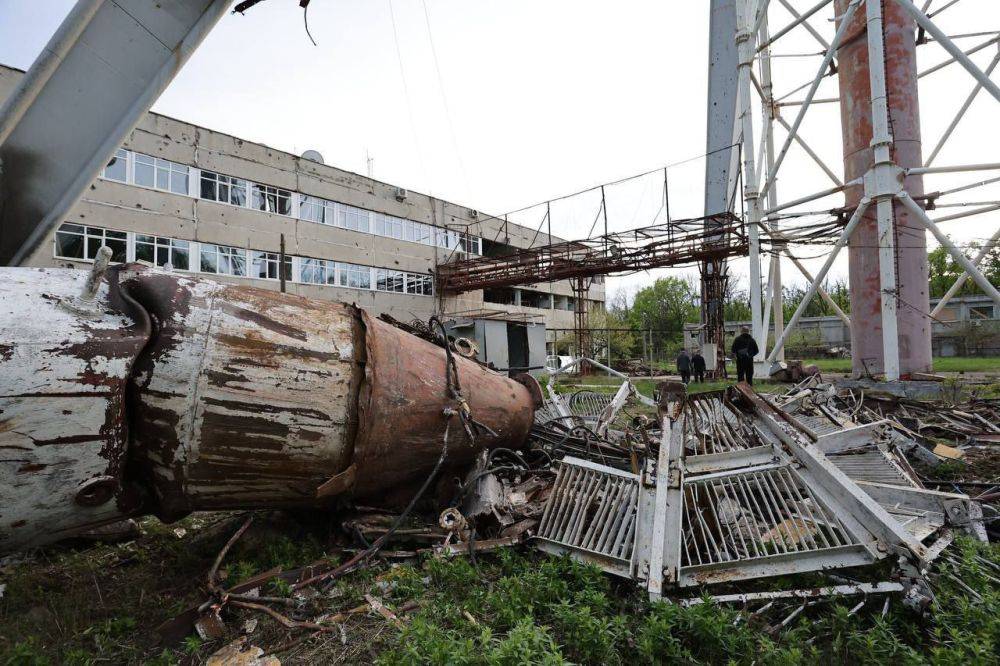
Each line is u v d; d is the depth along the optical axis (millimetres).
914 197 11141
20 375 2441
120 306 2893
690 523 3244
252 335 3191
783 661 2254
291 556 3650
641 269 18766
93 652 2688
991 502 4285
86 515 2785
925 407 8406
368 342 3691
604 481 3807
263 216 19688
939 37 8758
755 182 13453
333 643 2672
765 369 13898
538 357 22094
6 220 4641
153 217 16594
